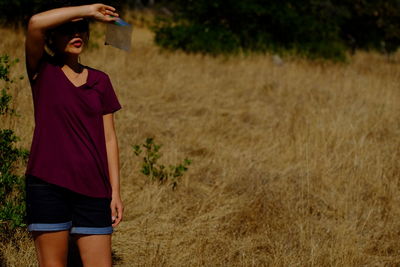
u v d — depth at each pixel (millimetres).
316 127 6336
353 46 17781
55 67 2279
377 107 7738
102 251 2387
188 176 5000
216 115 7152
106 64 8555
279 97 8461
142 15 18094
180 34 11875
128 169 4902
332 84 9633
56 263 2342
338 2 17578
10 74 6176
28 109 5633
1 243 3350
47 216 2277
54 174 2266
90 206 2346
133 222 4082
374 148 5926
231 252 3803
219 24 13094
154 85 8062
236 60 11383
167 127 6473
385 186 5031
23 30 10062
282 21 13289
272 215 4406
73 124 2287
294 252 3842
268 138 6320
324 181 5066
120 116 6398
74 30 2260
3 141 3711
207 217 4312
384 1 18078
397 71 12836
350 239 4020
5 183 3613
